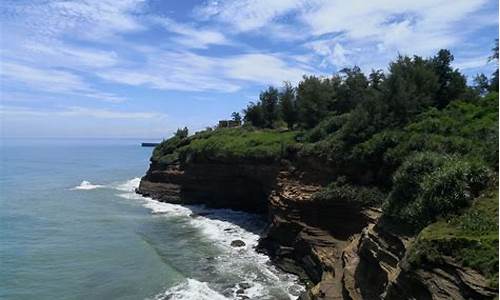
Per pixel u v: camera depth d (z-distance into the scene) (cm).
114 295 2670
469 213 1752
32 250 3650
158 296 2641
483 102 3366
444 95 3719
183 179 5966
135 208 5619
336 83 5438
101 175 10119
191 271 3128
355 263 2339
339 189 3180
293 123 5866
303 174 3697
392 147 3022
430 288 1512
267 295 2678
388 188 2973
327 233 3125
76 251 3622
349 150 3300
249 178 5025
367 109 3462
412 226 1989
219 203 5491
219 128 7162
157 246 3784
